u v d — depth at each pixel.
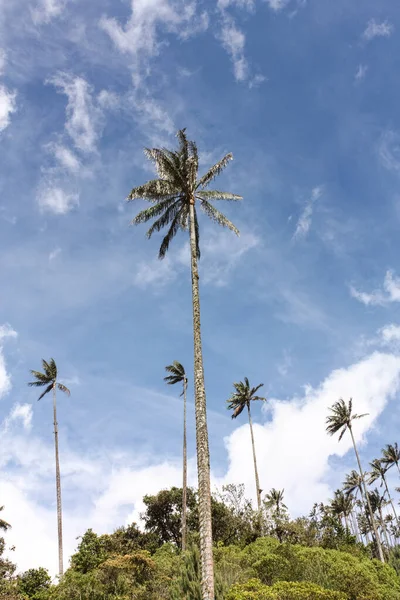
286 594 13.35
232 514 38.19
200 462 16.27
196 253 22.70
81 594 20.98
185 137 22.98
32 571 26.59
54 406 42.81
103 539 34.12
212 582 14.16
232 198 23.33
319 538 35.84
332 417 55.19
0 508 27.50
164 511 45.59
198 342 18.88
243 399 50.91
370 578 19.78
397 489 65.19
